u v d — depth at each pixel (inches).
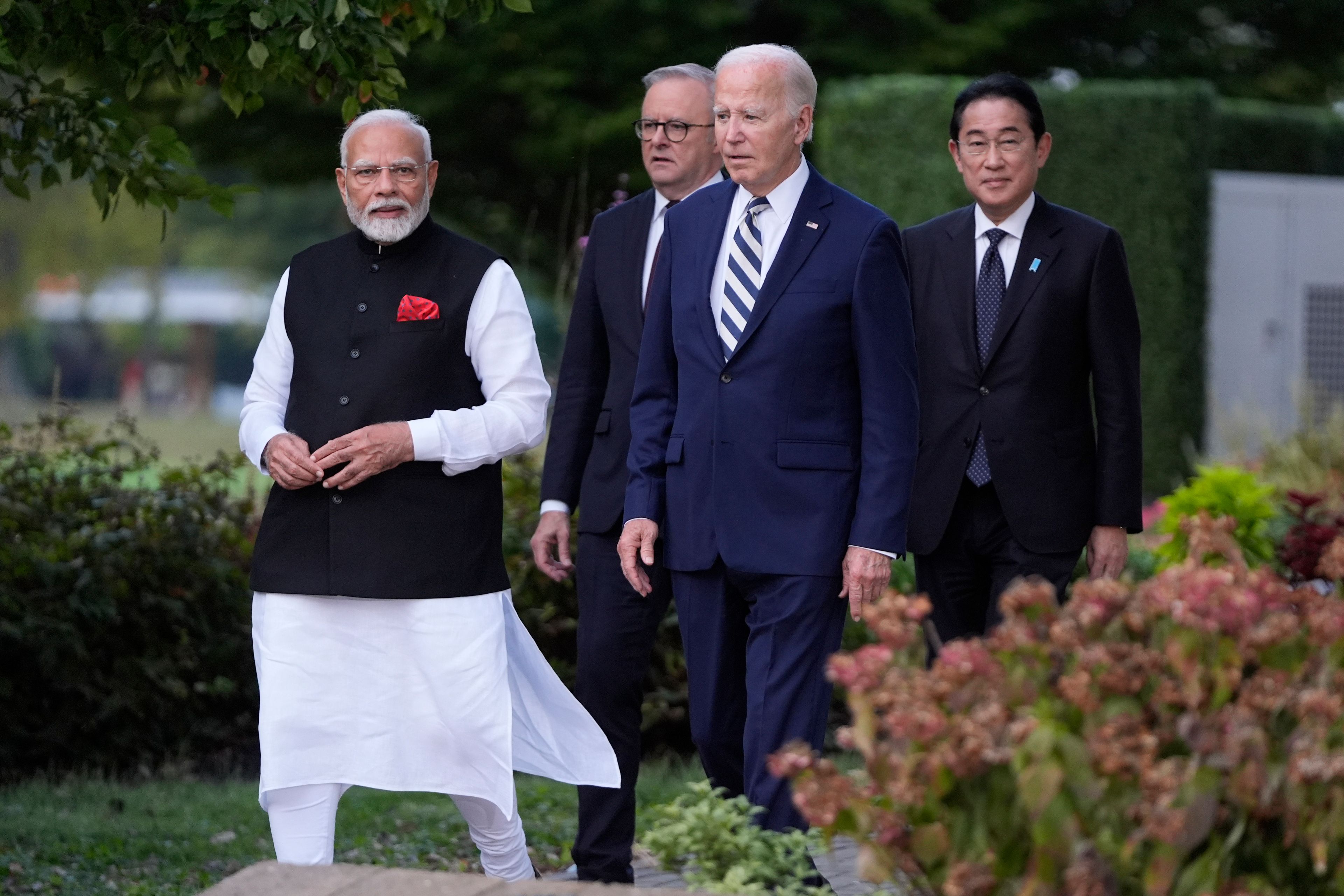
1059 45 2014.0
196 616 757.9
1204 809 260.2
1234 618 274.8
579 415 503.2
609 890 290.8
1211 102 1435.8
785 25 1969.7
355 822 617.9
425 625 428.8
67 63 583.8
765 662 428.8
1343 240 1557.6
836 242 432.8
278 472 424.8
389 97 565.6
